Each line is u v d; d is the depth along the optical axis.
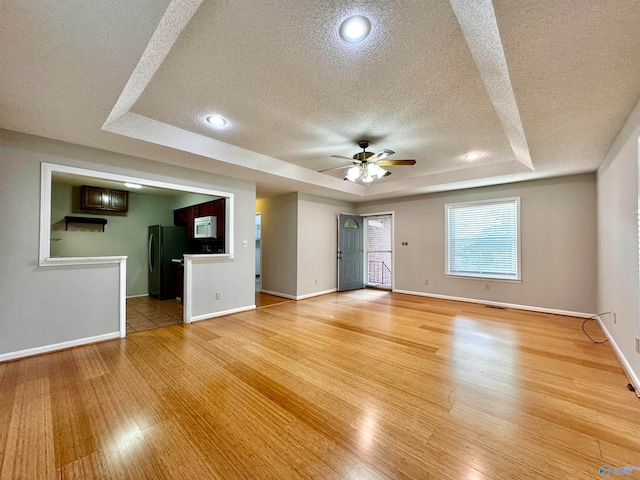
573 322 3.91
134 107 2.54
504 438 1.62
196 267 4.07
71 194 5.20
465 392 2.12
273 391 2.13
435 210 5.71
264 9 1.40
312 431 1.69
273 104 2.44
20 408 1.90
